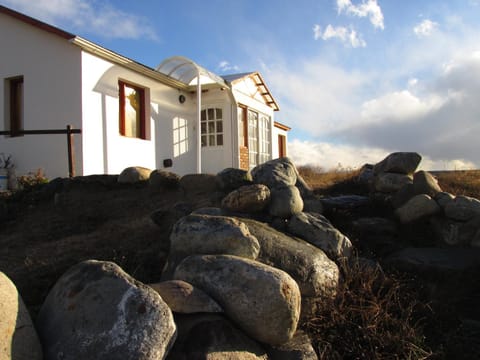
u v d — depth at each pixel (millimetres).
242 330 2852
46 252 4254
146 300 2365
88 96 8258
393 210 5969
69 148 7242
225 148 11484
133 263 3848
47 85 8492
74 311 2402
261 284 2820
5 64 9055
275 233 4211
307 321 3373
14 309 2232
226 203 4746
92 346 2211
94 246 4320
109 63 8781
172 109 10852
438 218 5461
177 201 5660
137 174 6566
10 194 6785
